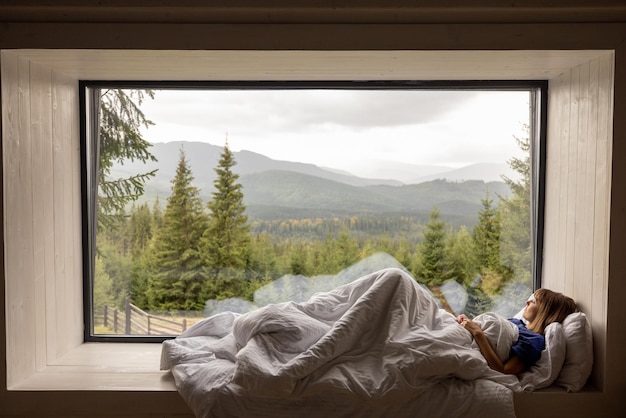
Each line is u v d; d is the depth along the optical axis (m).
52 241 3.12
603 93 2.74
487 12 2.62
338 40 2.69
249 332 2.70
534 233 3.49
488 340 2.80
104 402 2.71
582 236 2.95
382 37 2.69
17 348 2.78
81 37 2.67
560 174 3.22
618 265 2.68
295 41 2.69
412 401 2.50
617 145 2.66
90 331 3.54
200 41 2.69
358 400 2.45
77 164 3.40
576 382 2.72
